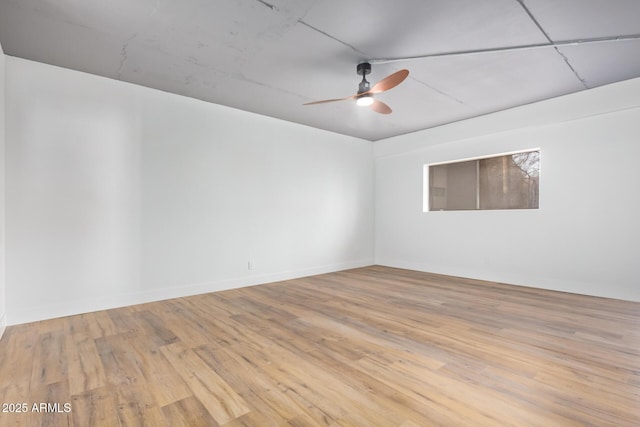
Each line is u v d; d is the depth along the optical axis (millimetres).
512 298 3752
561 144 4070
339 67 3178
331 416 1579
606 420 1529
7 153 2869
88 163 3279
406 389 1815
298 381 1907
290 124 5020
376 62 3057
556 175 4121
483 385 1854
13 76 2908
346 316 3111
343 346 2404
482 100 4117
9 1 2141
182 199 3908
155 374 1991
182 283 3898
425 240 5590
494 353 2271
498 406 1651
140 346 2408
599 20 2387
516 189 4637
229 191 4320
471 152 4941
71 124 3189
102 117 3365
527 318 3021
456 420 1543
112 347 2393
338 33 2572
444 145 5277
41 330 2736
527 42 2709
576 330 2707
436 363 2127
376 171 6344
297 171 5117
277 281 4805
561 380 1900
